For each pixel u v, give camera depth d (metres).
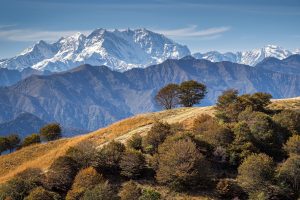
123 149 55.41
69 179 52.12
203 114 67.94
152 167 52.03
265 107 72.62
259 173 46.03
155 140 57.75
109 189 46.94
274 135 55.94
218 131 54.91
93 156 54.12
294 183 46.41
